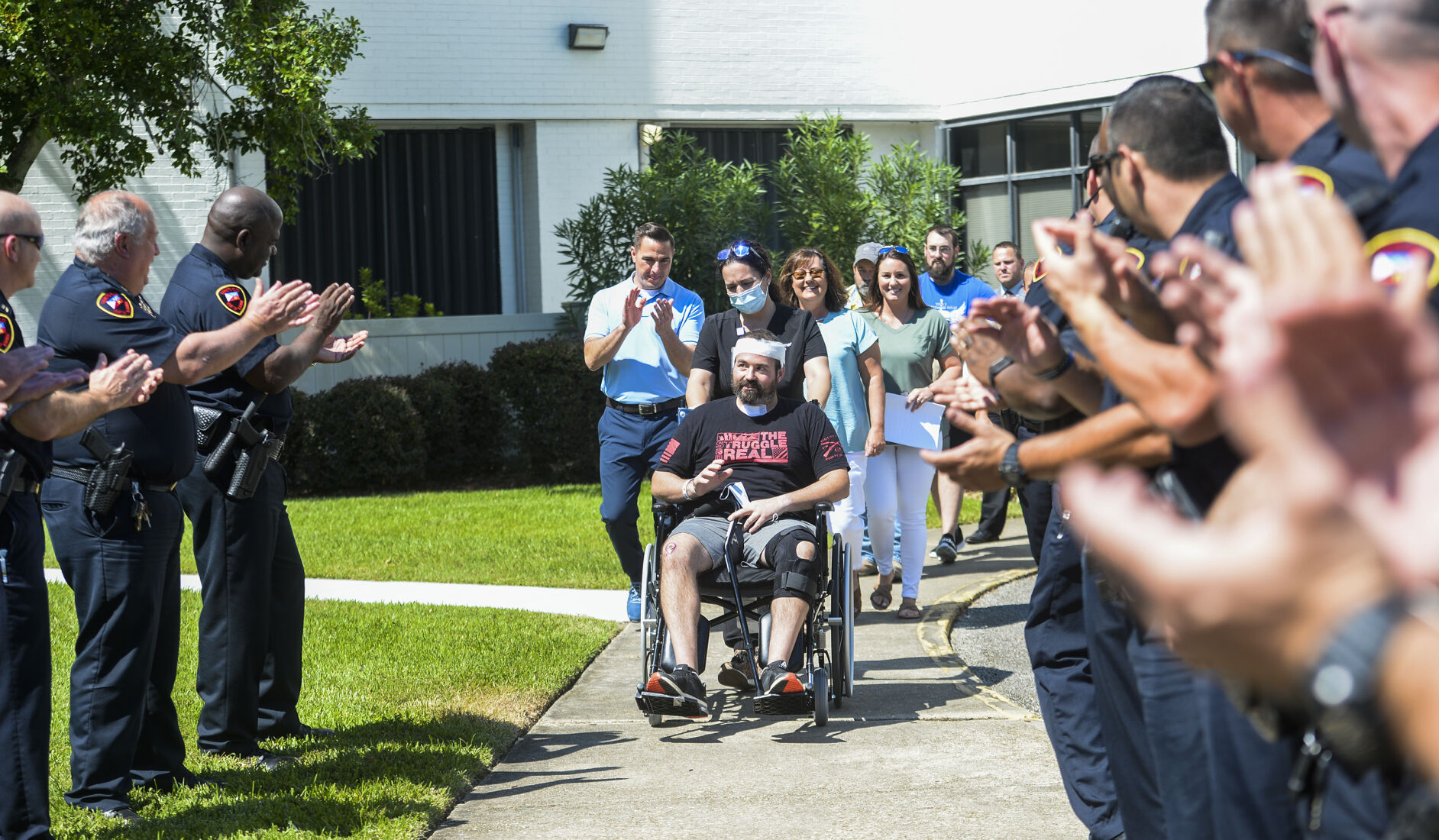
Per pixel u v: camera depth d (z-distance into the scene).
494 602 7.70
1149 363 1.93
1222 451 2.17
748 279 6.36
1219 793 2.21
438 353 14.09
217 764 4.64
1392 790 1.27
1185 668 2.53
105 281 4.02
